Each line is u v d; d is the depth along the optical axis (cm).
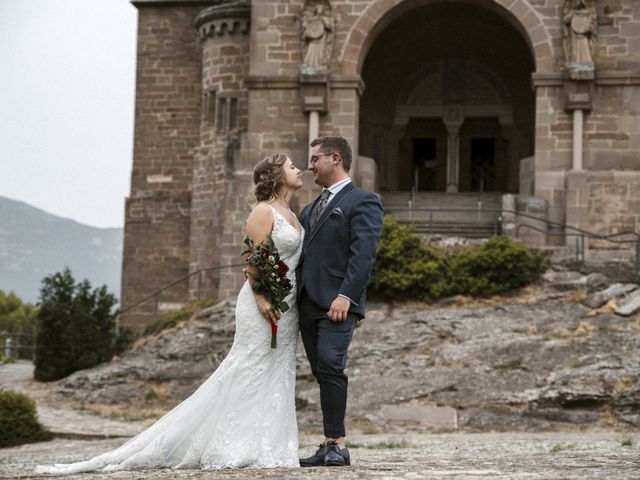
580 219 2706
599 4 2767
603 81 2742
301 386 1959
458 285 2366
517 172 3428
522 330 2077
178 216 3434
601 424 1677
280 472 663
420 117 3491
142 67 3488
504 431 1666
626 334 1991
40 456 1402
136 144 3478
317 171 795
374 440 1479
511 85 3422
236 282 2827
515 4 2795
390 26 3131
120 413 1995
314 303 765
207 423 751
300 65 2844
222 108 3139
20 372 2670
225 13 3111
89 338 2406
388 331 2155
